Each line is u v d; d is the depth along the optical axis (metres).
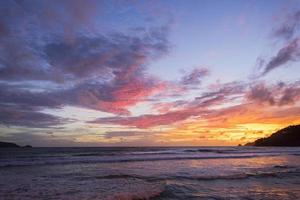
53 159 32.34
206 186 13.84
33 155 41.34
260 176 17.67
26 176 17.66
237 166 25.69
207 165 26.61
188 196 11.36
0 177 17.16
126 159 33.41
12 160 30.36
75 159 32.50
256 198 11.33
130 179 16.22
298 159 37.56
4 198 10.92
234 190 12.96
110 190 12.52
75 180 15.81
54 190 12.62
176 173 19.66
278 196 11.81
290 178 17.33
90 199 10.52
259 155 47.84
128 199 10.51
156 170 21.77
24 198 10.91
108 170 21.53
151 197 10.95
